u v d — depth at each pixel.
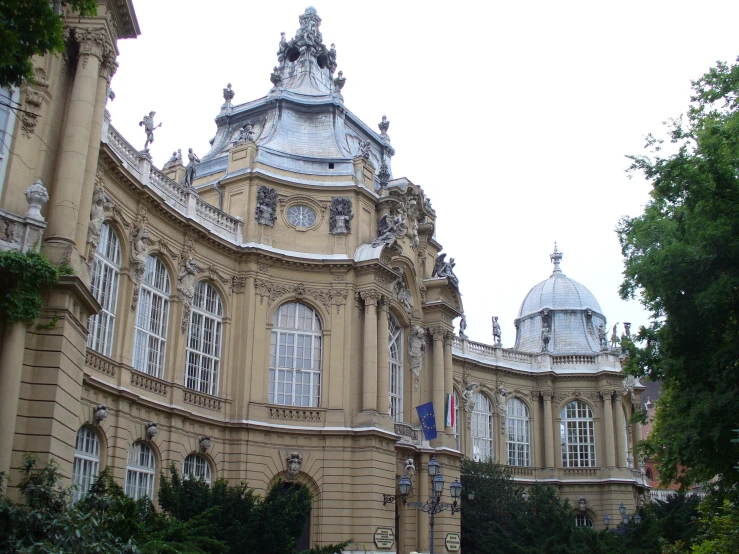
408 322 47.38
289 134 46.88
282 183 42.97
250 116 49.34
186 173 39.59
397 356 46.97
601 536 44.09
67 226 22.91
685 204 27.86
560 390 65.00
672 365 29.11
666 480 30.69
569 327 69.69
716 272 26.56
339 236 43.12
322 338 41.94
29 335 21.33
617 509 60.75
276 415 39.81
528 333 71.69
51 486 18.47
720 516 29.78
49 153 23.66
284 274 41.97
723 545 25.62
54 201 23.12
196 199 38.72
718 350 27.27
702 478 32.06
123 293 32.66
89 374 29.42
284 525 26.53
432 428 44.44
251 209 41.94
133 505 21.08
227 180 42.69
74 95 24.28
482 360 62.50
